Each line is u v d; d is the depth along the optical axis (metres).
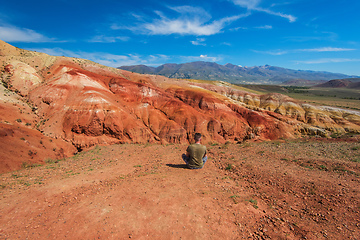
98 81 50.53
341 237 3.45
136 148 16.88
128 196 5.00
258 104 70.88
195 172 7.16
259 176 7.00
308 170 7.57
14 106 35.00
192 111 51.09
